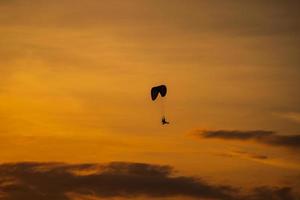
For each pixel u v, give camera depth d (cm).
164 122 19262
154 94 18988
